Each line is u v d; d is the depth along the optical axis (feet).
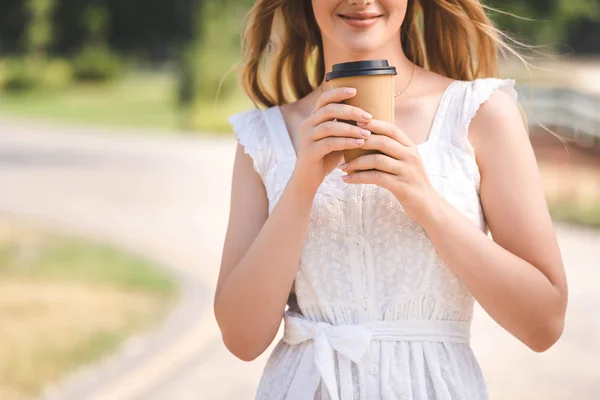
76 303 25.54
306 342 7.75
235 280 7.61
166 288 27.37
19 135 77.66
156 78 149.38
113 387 18.98
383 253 7.51
